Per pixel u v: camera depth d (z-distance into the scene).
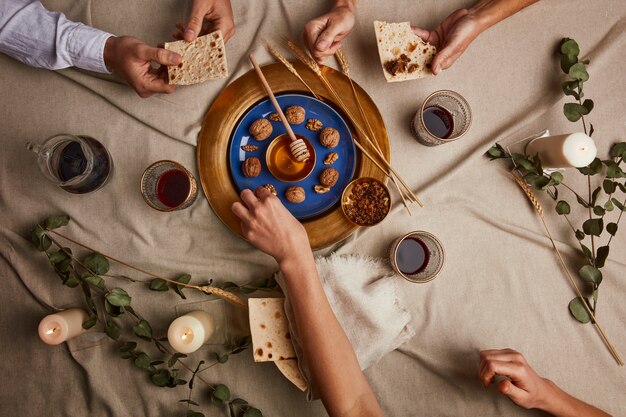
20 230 0.90
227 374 0.88
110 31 0.91
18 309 0.91
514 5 0.87
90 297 0.85
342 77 0.88
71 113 0.90
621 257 0.91
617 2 0.92
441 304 0.89
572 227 0.91
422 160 0.90
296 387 0.88
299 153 0.84
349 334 0.85
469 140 0.91
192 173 0.89
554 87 0.92
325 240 0.86
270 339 0.83
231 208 0.84
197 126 0.89
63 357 0.90
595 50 0.92
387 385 0.88
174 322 0.81
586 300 0.90
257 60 0.89
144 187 0.85
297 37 0.91
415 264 0.88
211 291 0.85
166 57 0.82
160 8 0.92
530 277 0.90
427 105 0.89
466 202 0.90
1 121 0.90
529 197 0.89
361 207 0.85
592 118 0.92
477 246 0.90
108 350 0.89
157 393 0.88
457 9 0.92
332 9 0.87
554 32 0.92
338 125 0.88
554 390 0.83
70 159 0.86
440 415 0.88
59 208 0.90
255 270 0.89
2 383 0.90
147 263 0.89
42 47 0.86
